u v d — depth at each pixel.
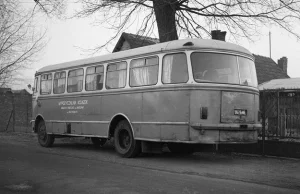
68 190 6.59
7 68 18.25
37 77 15.48
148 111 10.02
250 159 10.59
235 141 9.40
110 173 8.17
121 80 11.09
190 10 14.30
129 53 10.91
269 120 11.16
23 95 25.45
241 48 10.06
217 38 15.08
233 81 9.58
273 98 11.12
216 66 9.44
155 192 6.34
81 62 12.95
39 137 14.90
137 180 7.38
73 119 13.04
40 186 6.94
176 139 9.25
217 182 7.22
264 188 6.76
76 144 15.73
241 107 9.59
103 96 11.70
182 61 9.39
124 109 10.84
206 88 9.14
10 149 13.27
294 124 10.59
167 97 9.53
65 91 13.56
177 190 6.48
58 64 14.33
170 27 14.34
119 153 11.00
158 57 9.91
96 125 11.95
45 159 10.52
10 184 7.12
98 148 13.97
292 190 6.67
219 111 9.20
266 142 11.15
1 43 16.70
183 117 9.14
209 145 10.62
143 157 10.94
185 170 8.58
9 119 23.55
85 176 7.82
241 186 6.88
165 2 13.53
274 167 9.17
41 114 14.85
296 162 10.00
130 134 10.62
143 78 10.33
